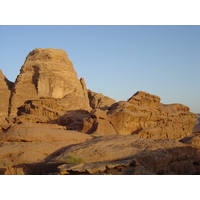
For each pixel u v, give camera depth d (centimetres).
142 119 4594
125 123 4178
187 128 5709
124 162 1673
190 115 6034
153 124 4812
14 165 1877
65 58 7181
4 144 2197
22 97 6312
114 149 1930
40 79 6419
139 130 4391
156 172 1892
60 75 6656
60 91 6500
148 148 2034
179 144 2281
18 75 6838
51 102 5338
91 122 4078
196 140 3462
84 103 6631
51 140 2312
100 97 8619
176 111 5766
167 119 5191
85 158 1819
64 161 1798
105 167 1590
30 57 7038
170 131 5025
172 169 2111
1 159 1958
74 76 7156
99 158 1825
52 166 1803
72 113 5250
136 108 4569
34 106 5128
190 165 2253
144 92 5284
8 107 6325
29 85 6500
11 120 4381
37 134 2298
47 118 4938
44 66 6606
